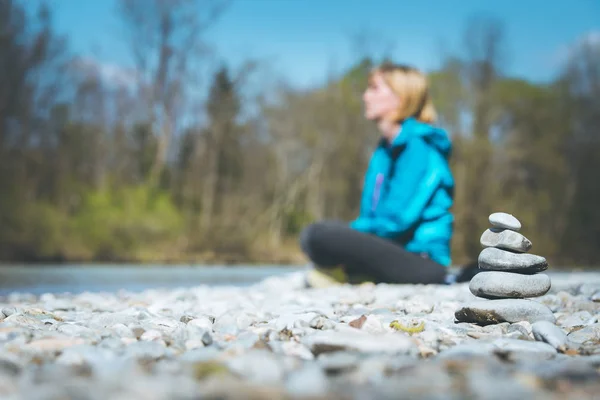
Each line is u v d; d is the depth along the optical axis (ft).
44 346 6.88
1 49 77.30
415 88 20.80
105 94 86.07
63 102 81.35
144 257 72.13
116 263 67.97
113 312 11.91
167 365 5.83
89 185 83.87
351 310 11.52
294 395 4.72
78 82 82.58
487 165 92.32
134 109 88.07
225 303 13.16
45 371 5.59
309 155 97.66
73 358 6.17
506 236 10.08
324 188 98.63
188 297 16.17
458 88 89.56
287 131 94.48
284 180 95.30
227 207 92.63
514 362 6.41
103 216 76.02
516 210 94.07
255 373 5.47
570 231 96.84
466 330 8.96
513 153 95.20
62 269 45.44
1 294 20.44
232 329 8.29
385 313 11.18
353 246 18.92
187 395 4.65
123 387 4.83
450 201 20.29
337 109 94.53
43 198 80.23
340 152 96.99
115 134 87.86
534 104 97.50
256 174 95.35
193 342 7.42
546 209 96.37
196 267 55.21
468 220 90.43
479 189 91.66
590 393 4.94
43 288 24.44
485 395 4.70
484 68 88.89
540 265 9.98
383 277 19.24
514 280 9.83
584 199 97.81
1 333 7.59
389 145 21.20
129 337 8.21
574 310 12.01
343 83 93.50
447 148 20.90
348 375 5.51
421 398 4.63
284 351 6.88
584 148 98.22
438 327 9.07
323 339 6.81
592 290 15.38
